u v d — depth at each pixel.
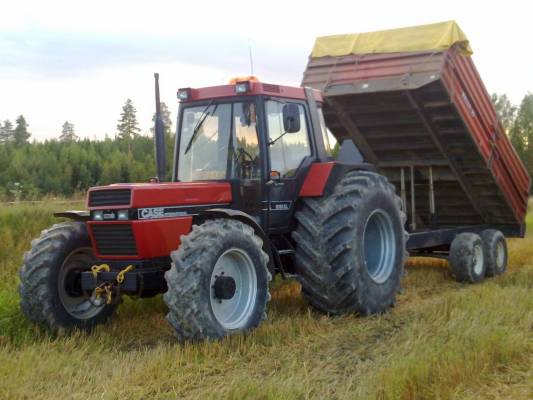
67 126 70.94
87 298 6.45
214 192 6.33
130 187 5.68
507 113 57.53
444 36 8.05
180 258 5.36
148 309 7.01
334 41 8.95
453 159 9.34
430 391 4.14
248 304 5.87
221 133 6.66
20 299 6.13
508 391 4.25
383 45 8.49
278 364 4.95
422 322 6.07
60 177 28.70
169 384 4.50
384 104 8.77
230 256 5.76
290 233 7.00
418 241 8.81
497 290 7.58
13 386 4.39
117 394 4.27
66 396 4.26
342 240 6.54
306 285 6.65
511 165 9.88
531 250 12.57
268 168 6.53
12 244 9.99
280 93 6.80
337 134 9.80
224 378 4.63
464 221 10.71
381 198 7.10
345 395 4.13
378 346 5.43
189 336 5.31
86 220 6.64
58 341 5.75
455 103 8.26
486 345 4.95
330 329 6.09
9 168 26.97
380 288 6.95
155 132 6.93
